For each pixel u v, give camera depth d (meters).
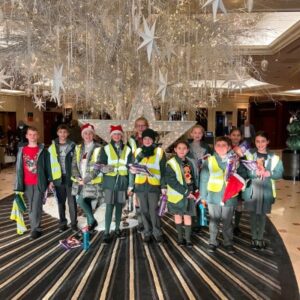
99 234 4.23
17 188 4.04
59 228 4.36
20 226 4.24
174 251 3.66
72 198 4.30
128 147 4.02
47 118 18.20
